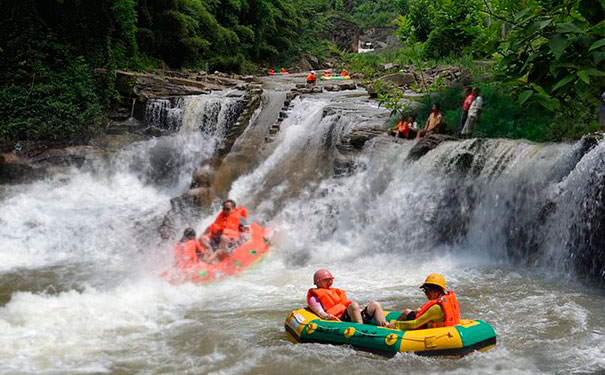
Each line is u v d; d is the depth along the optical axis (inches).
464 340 293.7
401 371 285.9
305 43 2160.4
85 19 1122.7
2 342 337.7
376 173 657.6
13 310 396.2
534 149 534.0
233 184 807.1
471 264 516.4
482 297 408.8
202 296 432.1
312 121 863.7
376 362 295.1
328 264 525.7
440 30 1176.2
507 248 530.6
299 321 327.6
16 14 1029.2
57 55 1061.8
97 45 1142.3
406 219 597.0
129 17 1221.7
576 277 462.6
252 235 538.3
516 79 641.6
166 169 978.1
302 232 640.4
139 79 1109.1
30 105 983.0
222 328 358.9
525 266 505.7
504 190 538.0
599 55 562.9
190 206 741.9
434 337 293.1
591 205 456.4
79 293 458.9
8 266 559.5
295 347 319.0
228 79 1299.2
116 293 444.1
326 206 664.4
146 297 428.5
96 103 1045.8
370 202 637.3
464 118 655.8
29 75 1016.2
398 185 621.9
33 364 308.0
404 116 707.4
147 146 991.0
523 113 639.1
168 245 637.9
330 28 2504.9
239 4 1727.4
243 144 905.5
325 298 330.0
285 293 436.5
